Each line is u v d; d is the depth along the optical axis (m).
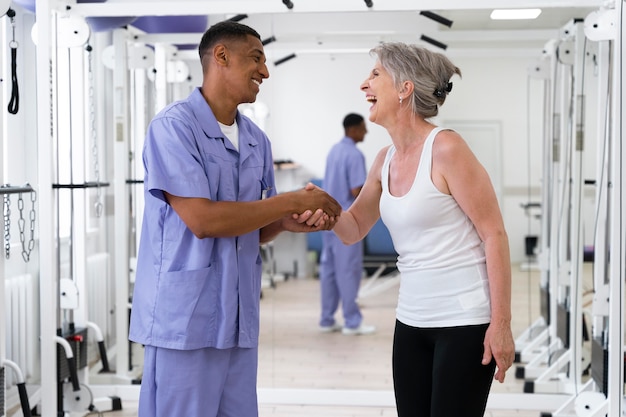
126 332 4.04
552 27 4.03
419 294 1.97
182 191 1.96
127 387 3.89
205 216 1.96
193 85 4.15
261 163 2.21
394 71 1.98
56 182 3.41
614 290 2.91
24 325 3.79
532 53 4.28
